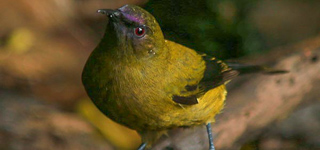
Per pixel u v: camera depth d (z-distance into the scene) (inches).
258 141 453.7
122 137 519.5
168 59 350.9
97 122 525.0
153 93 338.0
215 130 394.3
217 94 387.5
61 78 592.1
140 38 321.7
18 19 649.6
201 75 370.6
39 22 657.6
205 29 417.1
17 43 617.3
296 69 414.0
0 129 461.1
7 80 565.0
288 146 464.8
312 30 593.9
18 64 592.7
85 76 342.0
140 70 331.3
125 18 313.9
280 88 410.3
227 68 397.4
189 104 354.6
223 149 408.2
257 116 408.5
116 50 322.7
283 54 442.3
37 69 595.5
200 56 380.2
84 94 573.9
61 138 476.7
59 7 682.2
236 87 410.9
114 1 701.9
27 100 524.1
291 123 482.3
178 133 387.2
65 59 620.1
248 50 480.1
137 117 346.0
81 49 645.9
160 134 377.1
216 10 436.1
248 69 406.0
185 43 401.7
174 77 349.1
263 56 454.6
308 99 441.1
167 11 406.0
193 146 385.4
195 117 372.2
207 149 390.0
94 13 692.1
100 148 490.0
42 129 479.8
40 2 676.1
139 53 326.3
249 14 522.9
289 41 578.2
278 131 478.0
